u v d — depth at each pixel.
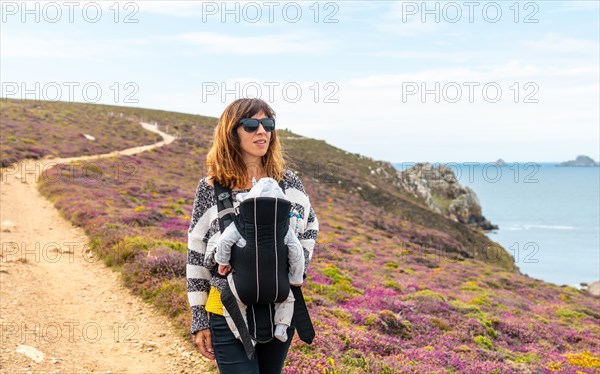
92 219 19.45
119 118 90.62
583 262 75.12
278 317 2.95
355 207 56.88
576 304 25.11
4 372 6.80
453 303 17.14
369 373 7.35
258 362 3.06
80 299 11.18
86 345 8.42
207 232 3.07
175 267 12.32
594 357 12.71
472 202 103.50
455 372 8.78
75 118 75.31
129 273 12.46
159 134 80.38
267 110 3.19
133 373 7.45
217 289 2.99
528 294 26.19
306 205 3.27
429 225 65.56
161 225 21.06
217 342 2.96
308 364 7.16
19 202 23.97
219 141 3.11
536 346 13.60
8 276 12.08
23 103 88.19
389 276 22.77
